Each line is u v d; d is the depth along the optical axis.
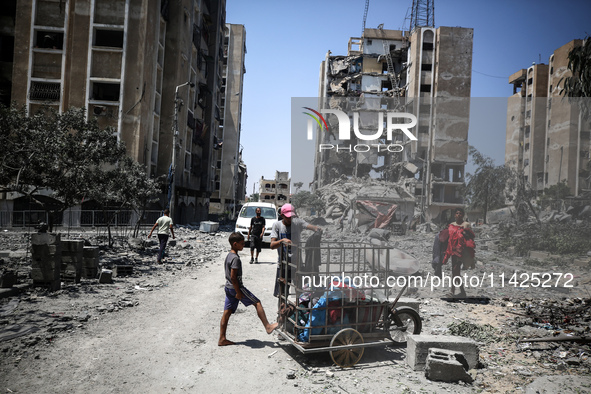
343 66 69.56
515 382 4.20
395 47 70.38
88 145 12.36
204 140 46.31
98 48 26.34
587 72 8.11
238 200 92.50
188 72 36.16
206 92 46.44
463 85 51.94
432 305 6.87
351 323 4.87
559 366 4.56
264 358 4.79
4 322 5.68
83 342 5.12
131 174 16.88
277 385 4.05
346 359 4.68
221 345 5.17
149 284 8.87
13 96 26.44
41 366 4.34
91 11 26.42
